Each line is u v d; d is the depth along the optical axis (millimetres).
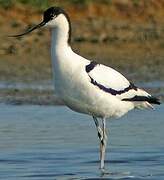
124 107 13211
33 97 19500
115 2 31062
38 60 24938
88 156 13445
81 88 12617
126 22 30094
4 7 29469
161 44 27656
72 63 12609
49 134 15211
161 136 15094
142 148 14055
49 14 12820
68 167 12641
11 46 26234
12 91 20281
